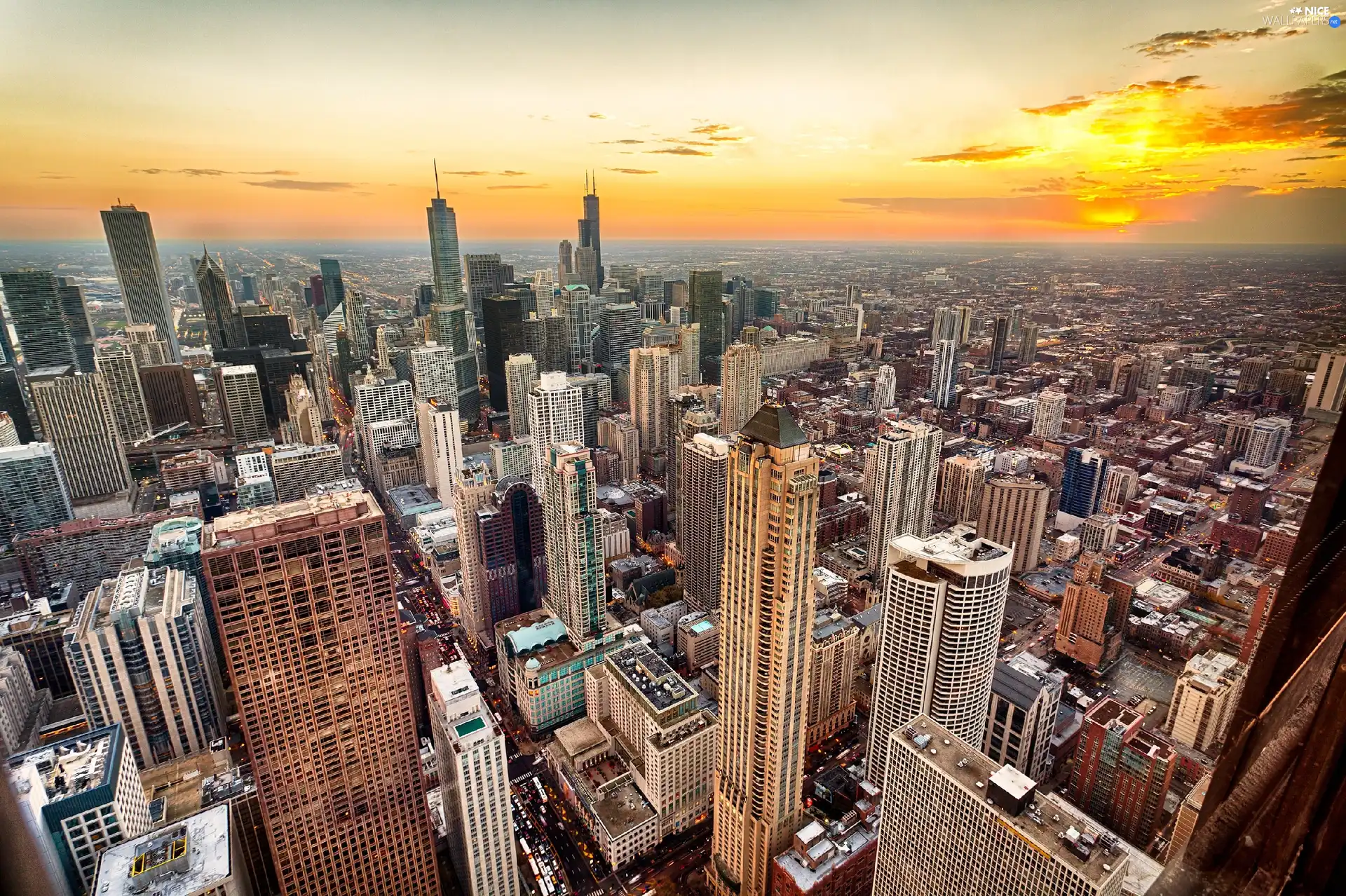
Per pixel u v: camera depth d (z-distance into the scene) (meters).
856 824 146.00
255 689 119.94
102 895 115.75
